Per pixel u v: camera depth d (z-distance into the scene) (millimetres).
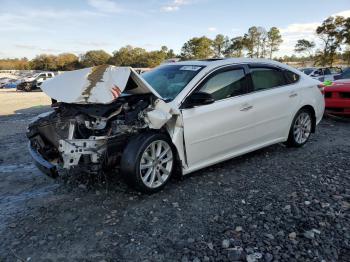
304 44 61125
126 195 4039
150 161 3980
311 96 5887
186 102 4191
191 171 4344
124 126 3895
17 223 3453
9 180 4707
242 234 3127
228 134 4629
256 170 4824
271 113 5195
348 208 3596
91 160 3727
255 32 79375
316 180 4414
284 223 3311
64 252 2926
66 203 3883
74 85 4031
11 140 7223
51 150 4172
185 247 2949
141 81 4039
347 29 51656
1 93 27984
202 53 82812
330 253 2818
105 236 3162
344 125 8031
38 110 13555
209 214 3535
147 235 3160
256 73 5125
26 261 2811
